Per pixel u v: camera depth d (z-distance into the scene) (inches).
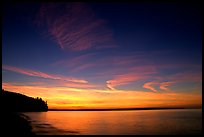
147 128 1251.2
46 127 1112.2
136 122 1935.3
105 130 1112.2
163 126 1409.9
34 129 864.9
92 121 2137.1
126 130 1120.8
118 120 2363.4
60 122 1861.5
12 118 1056.2
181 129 1145.4
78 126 1392.7
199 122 1871.3
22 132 616.7
